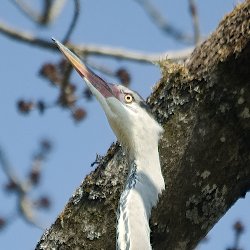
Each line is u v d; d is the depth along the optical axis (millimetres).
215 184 11555
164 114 11852
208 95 11656
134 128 11875
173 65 11984
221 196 11602
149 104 12109
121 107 12156
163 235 11422
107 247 11438
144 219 11094
